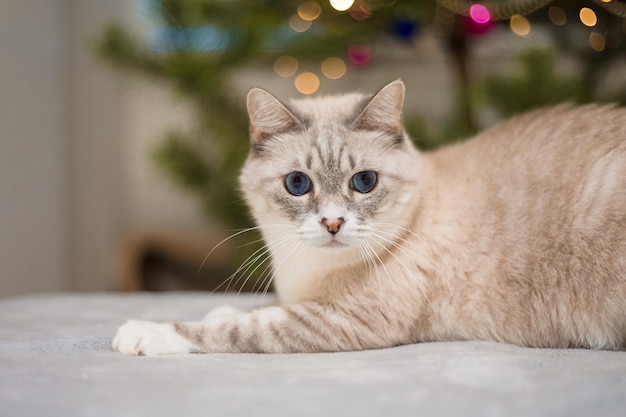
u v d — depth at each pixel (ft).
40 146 3.54
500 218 1.81
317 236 1.77
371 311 1.76
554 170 1.80
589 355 1.58
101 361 1.49
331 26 2.96
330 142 1.83
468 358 1.48
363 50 3.13
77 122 3.87
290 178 1.84
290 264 1.86
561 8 2.70
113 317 2.11
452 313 1.81
